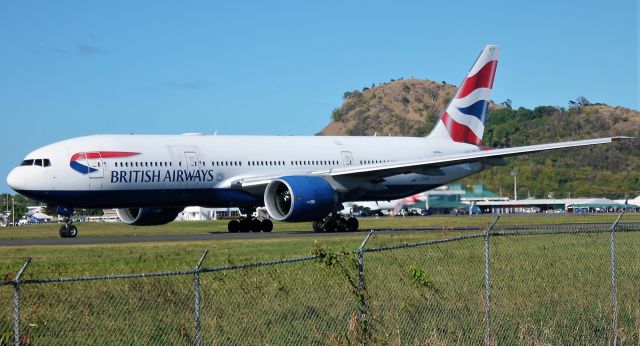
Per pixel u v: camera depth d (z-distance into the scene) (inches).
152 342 749.3
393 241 1626.5
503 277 1041.5
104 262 1200.8
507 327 857.5
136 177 1968.5
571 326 879.7
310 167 2252.7
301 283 938.7
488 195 5895.7
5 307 848.3
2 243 1753.2
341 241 1641.2
